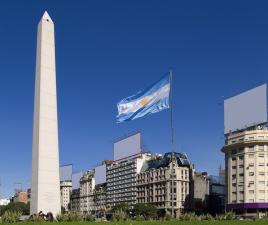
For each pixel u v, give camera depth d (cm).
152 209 18788
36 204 5912
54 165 6084
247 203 14725
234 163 15512
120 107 6059
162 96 5766
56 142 6159
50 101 6197
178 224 3338
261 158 14788
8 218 4638
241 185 15150
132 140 18650
